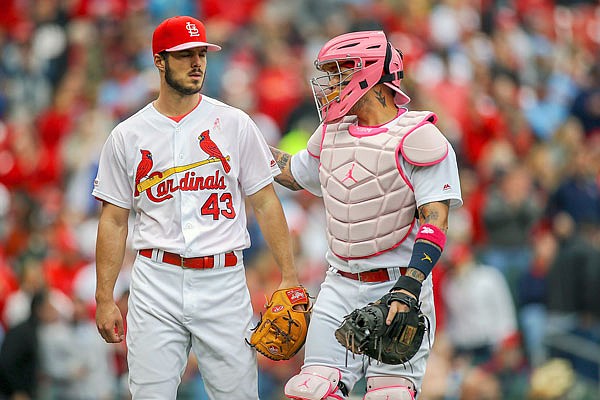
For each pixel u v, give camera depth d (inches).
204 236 812.0
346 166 812.6
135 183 819.4
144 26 2352.4
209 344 815.7
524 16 2605.8
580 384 1472.7
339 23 2308.1
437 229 780.0
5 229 1800.0
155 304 812.6
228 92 2087.8
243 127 829.2
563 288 1560.0
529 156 2048.5
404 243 812.6
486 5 2504.9
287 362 1428.4
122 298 1304.1
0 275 1641.2
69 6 2444.6
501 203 1768.0
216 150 817.5
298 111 2011.6
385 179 798.5
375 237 804.0
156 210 816.3
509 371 1514.5
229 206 822.5
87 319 1471.5
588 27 2721.5
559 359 1504.7
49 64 2340.1
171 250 808.9
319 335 820.0
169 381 815.1
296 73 2144.4
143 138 816.9
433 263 776.3
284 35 2287.2
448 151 796.0
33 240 1763.0
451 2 2481.5
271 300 837.2
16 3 2507.4
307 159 861.8
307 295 840.9
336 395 815.1
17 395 1449.3
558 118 2278.5
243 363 824.3
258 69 2183.8
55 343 1451.8
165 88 816.9
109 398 1454.2
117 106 2081.7
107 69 2255.2
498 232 1761.8
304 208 1756.9
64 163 2032.5
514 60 2389.3
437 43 2332.7
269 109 2065.7
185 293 811.4
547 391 1424.7
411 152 791.1
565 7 2751.0
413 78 2004.2
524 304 1642.5
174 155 813.9
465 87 2162.9
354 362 823.7
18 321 1494.8
